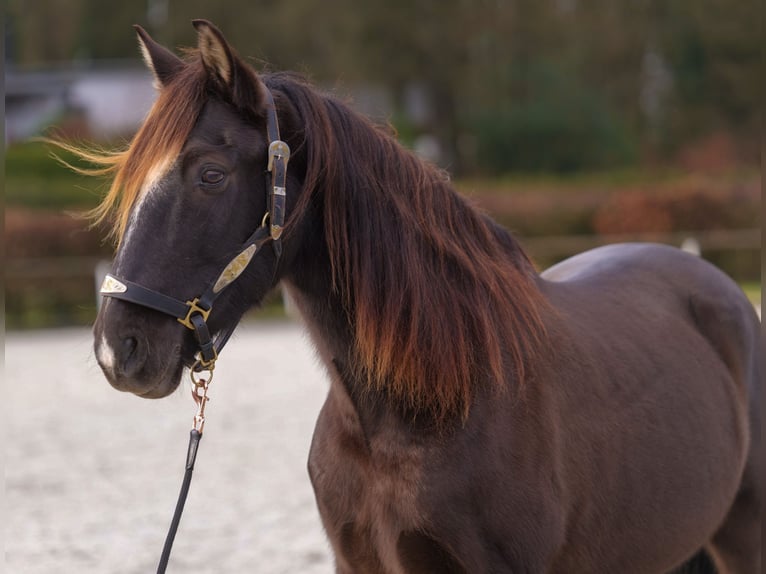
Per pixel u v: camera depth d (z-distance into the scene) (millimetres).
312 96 3432
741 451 4359
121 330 3023
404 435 3338
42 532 7293
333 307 3445
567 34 44938
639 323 4191
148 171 3115
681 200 25797
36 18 52125
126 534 7195
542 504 3355
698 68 45875
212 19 44844
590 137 42031
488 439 3316
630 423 3785
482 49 44531
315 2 43969
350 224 3379
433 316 3357
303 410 11594
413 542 3312
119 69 40531
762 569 4496
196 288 3115
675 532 3920
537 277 3949
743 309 4680
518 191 27328
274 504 7852
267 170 3209
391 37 43344
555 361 3615
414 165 3576
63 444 10219
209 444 10000
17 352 17672
